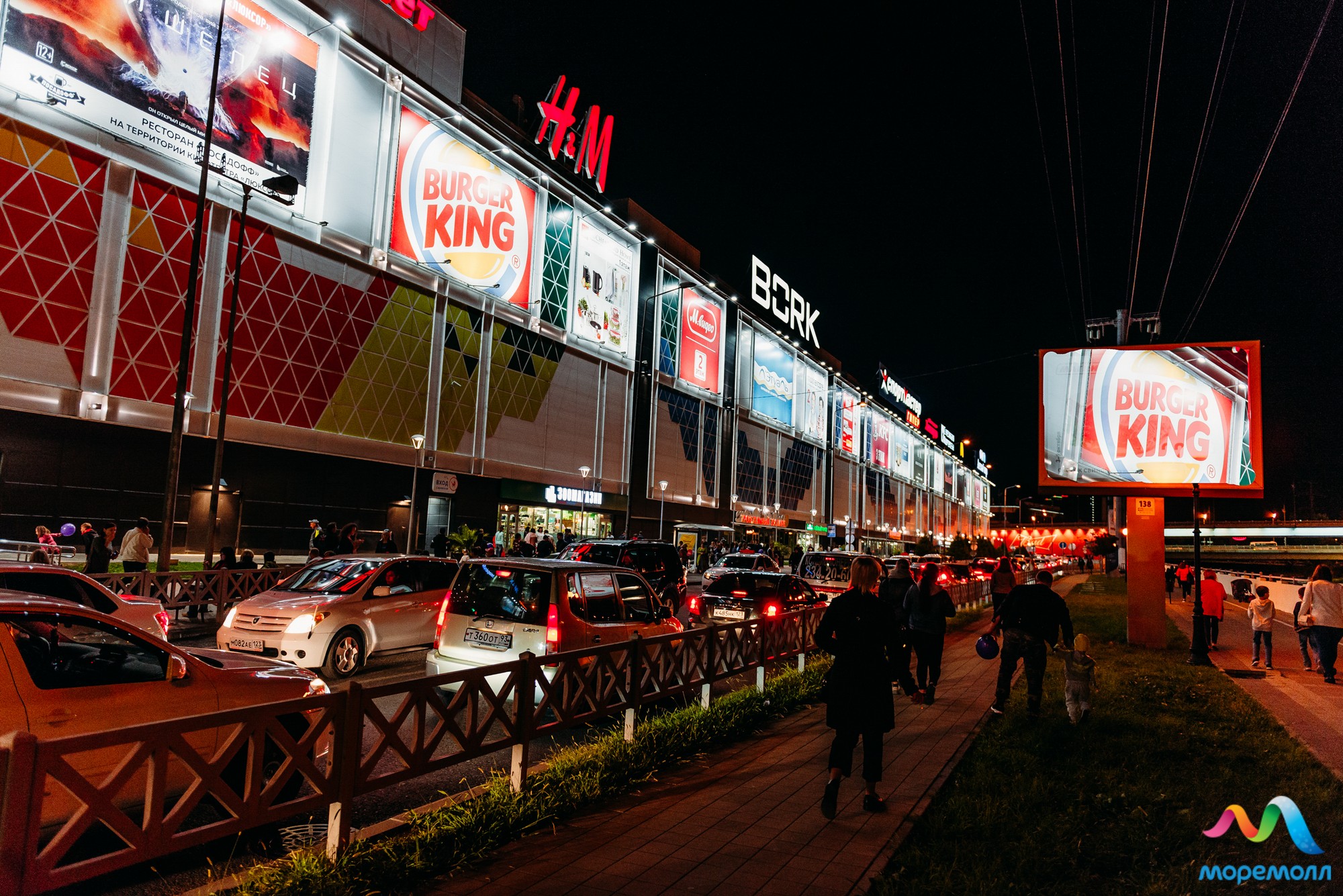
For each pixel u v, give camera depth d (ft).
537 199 114.93
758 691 28.96
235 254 74.69
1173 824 17.28
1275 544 329.52
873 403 274.16
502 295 107.34
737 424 180.04
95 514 65.26
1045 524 533.55
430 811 16.05
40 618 13.69
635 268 141.49
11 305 59.77
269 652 31.32
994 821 17.08
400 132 91.86
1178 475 52.70
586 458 127.34
